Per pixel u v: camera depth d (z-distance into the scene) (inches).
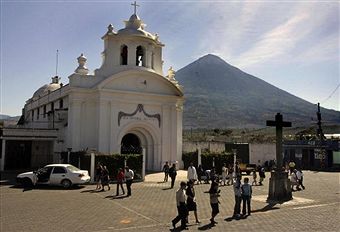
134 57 1480.1
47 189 952.3
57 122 1508.4
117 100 1387.8
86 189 959.0
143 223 558.9
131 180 852.6
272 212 658.2
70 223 553.0
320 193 922.1
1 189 946.1
